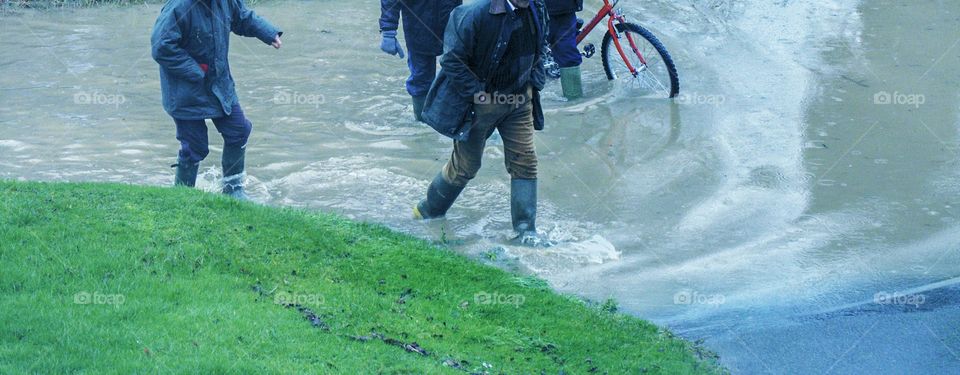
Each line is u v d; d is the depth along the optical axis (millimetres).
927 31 25359
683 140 18891
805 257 14250
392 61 23766
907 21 26312
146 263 11922
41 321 10047
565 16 20766
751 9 27734
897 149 18203
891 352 11516
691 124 19672
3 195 13359
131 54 23828
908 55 23562
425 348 10773
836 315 12469
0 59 23078
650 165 17719
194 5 14141
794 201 16203
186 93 14625
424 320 11617
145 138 18594
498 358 10898
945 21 26172
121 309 10523
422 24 18703
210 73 14695
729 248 14633
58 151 17734
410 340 10977
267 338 10305
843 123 19516
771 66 23062
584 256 14352
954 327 12055
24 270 11266
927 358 11375
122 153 17812
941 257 14070
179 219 13258
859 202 16094
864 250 14422
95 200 13633
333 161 17781
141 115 19844
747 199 16297
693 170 17484
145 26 26312
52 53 23688
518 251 14445
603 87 22062
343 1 29391
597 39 25203
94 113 19812
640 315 12555
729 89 21625
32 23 26359
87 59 23328
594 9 27547
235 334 10273
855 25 26094
